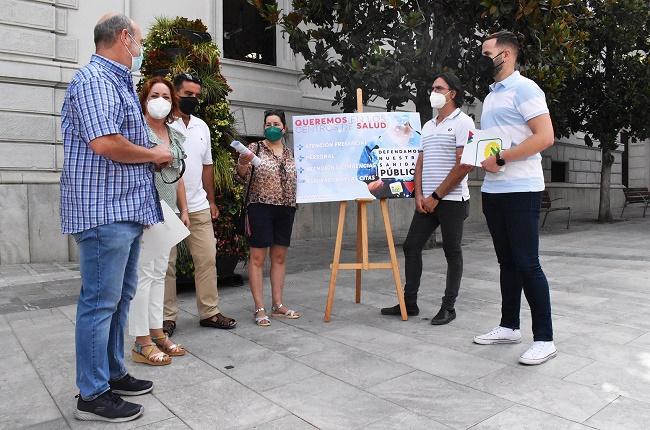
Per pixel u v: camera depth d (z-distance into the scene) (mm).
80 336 2750
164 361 3570
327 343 3996
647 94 12281
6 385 3275
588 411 2793
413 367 3473
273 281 4773
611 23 12109
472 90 8281
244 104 9781
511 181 3506
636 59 12781
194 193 4293
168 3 8984
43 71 7789
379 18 8078
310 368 3484
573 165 17906
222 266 6113
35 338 4215
